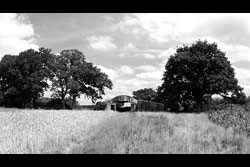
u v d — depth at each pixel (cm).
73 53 9069
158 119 2286
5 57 8619
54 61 8769
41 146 1212
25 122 2019
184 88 6384
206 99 6331
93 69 9206
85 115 3017
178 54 6825
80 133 1650
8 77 8238
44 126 1809
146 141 1413
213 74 6297
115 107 4525
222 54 6712
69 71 8706
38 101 8606
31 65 8238
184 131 1717
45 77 8362
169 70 6862
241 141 1449
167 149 1208
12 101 8219
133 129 1672
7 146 1159
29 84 7938
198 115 2972
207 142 1426
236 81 6384
